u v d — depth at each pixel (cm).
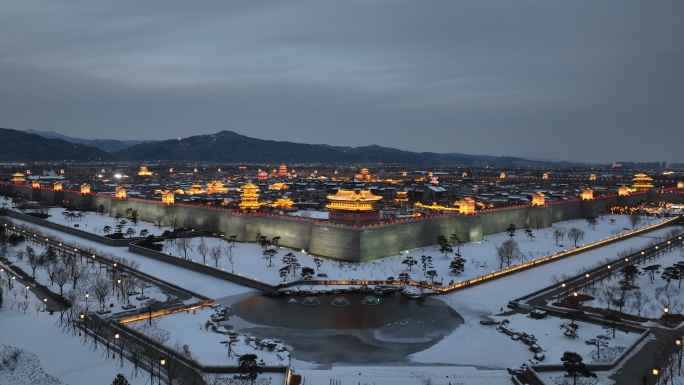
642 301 16450
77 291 17775
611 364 11812
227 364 12156
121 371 11712
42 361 12150
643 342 13250
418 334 14512
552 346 13238
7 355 12306
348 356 13012
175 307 16462
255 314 16388
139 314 15662
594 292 17700
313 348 13562
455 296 18062
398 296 18338
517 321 15225
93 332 13962
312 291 18738
